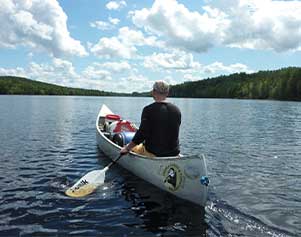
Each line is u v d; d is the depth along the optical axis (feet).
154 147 9.77
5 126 26.08
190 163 8.55
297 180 11.67
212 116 43.88
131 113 47.96
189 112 53.78
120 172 11.50
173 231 7.20
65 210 8.20
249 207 8.81
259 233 7.23
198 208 8.43
